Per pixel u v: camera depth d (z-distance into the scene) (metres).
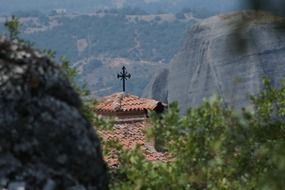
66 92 23.16
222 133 29.14
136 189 29.45
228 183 29.19
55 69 23.06
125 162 31.66
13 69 22.17
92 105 33.16
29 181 21.53
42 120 22.19
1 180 21.30
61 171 22.17
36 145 21.97
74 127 22.75
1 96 21.83
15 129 21.78
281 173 21.20
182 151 30.03
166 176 29.42
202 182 29.70
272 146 27.77
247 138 29.02
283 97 31.69
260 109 30.80
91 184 22.89
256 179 28.17
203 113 29.27
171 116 30.27
